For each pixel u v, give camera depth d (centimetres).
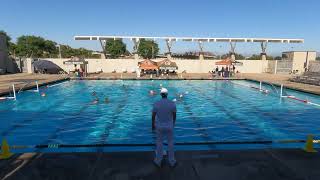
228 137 941
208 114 1320
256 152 656
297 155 640
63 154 637
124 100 1723
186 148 734
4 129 1038
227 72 3384
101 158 617
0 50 3497
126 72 4125
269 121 1180
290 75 3703
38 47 7394
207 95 1975
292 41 4188
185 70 4225
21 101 1658
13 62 3831
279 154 645
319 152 659
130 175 538
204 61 4216
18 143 874
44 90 2158
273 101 1716
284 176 537
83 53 6756
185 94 2017
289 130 1040
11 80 2620
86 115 1282
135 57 4166
